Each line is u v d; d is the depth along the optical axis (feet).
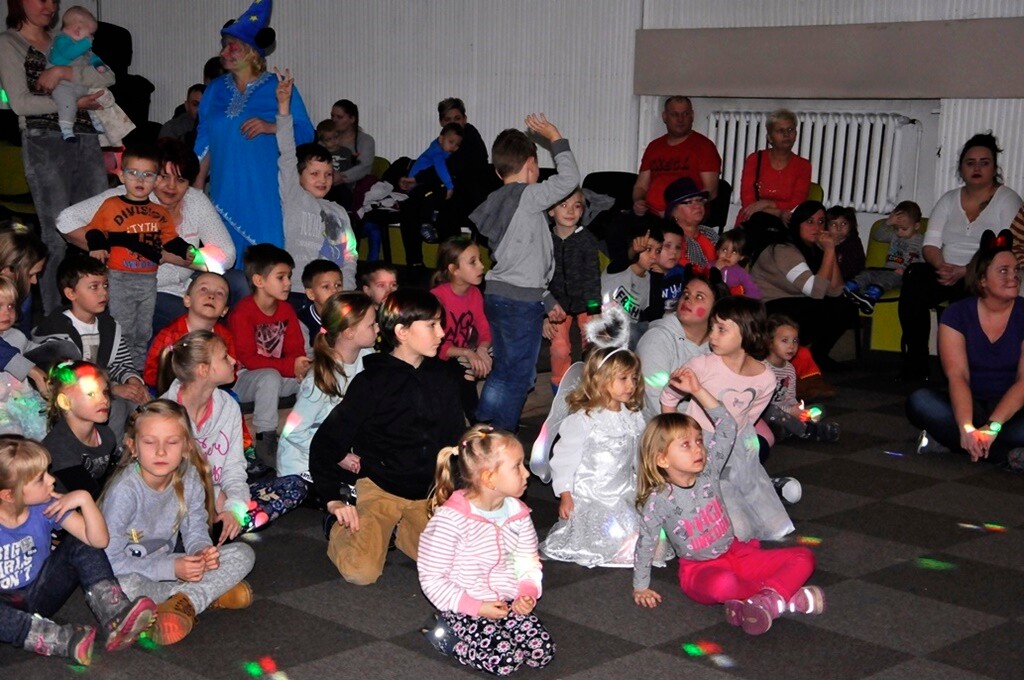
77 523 11.14
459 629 10.93
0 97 21.50
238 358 17.01
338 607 12.30
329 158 20.10
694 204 21.97
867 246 29.53
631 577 13.38
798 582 12.12
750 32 30.99
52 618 11.97
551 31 34.09
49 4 20.12
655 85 32.65
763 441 17.62
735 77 31.42
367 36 37.45
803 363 22.67
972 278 18.44
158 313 18.30
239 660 10.96
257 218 20.13
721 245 22.89
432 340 13.17
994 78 27.68
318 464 13.19
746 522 14.19
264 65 20.75
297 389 17.52
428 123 36.78
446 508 11.18
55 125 20.33
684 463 12.09
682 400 15.53
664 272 19.34
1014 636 11.91
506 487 11.05
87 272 15.42
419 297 13.15
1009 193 23.98
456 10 35.60
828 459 18.56
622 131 33.35
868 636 11.82
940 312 24.00
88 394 12.78
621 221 24.12
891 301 25.44
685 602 12.65
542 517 15.48
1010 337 18.22
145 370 16.29
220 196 20.29
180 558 11.43
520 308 17.19
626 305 18.80
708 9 31.63
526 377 17.60
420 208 30.60
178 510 12.03
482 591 11.13
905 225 26.20
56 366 13.14
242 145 20.08
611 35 33.12
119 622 10.69
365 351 15.71
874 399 22.71
